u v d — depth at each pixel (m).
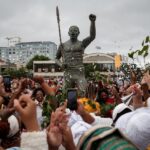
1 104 6.21
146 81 5.41
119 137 2.24
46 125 7.27
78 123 4.71
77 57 16.58
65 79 16.58
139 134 3.05
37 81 5.65
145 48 6.69
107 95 12.17
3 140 4.49
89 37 16.67
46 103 7.32
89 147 2.25
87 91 13.20
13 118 4.54
